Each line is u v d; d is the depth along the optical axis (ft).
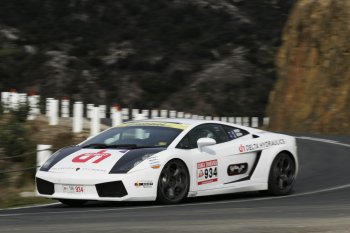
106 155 100.12
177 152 102.12
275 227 69.77
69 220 79.00
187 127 108.99
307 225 71.51
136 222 75.82
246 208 93.86
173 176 101.19
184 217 81.51
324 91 408.87
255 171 114.62
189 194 103.24
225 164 109.70
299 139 268.62
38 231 67.51
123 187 94.84
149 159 98.17
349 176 149.79
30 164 143.43
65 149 107.55
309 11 442.91
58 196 97.86
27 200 116.78
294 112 422.82
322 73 417.08
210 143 104.63
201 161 105.50
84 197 95.71
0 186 132.46
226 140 112.57
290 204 101.19
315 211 88.53
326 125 393.50
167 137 105.81
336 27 421.18
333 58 414.41
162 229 68.33
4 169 145.38
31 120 216.54
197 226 71.20
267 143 117.39
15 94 220.43
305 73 428.56
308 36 436.35
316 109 407.03
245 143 114.21
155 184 97.60
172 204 100.42
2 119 201.98
